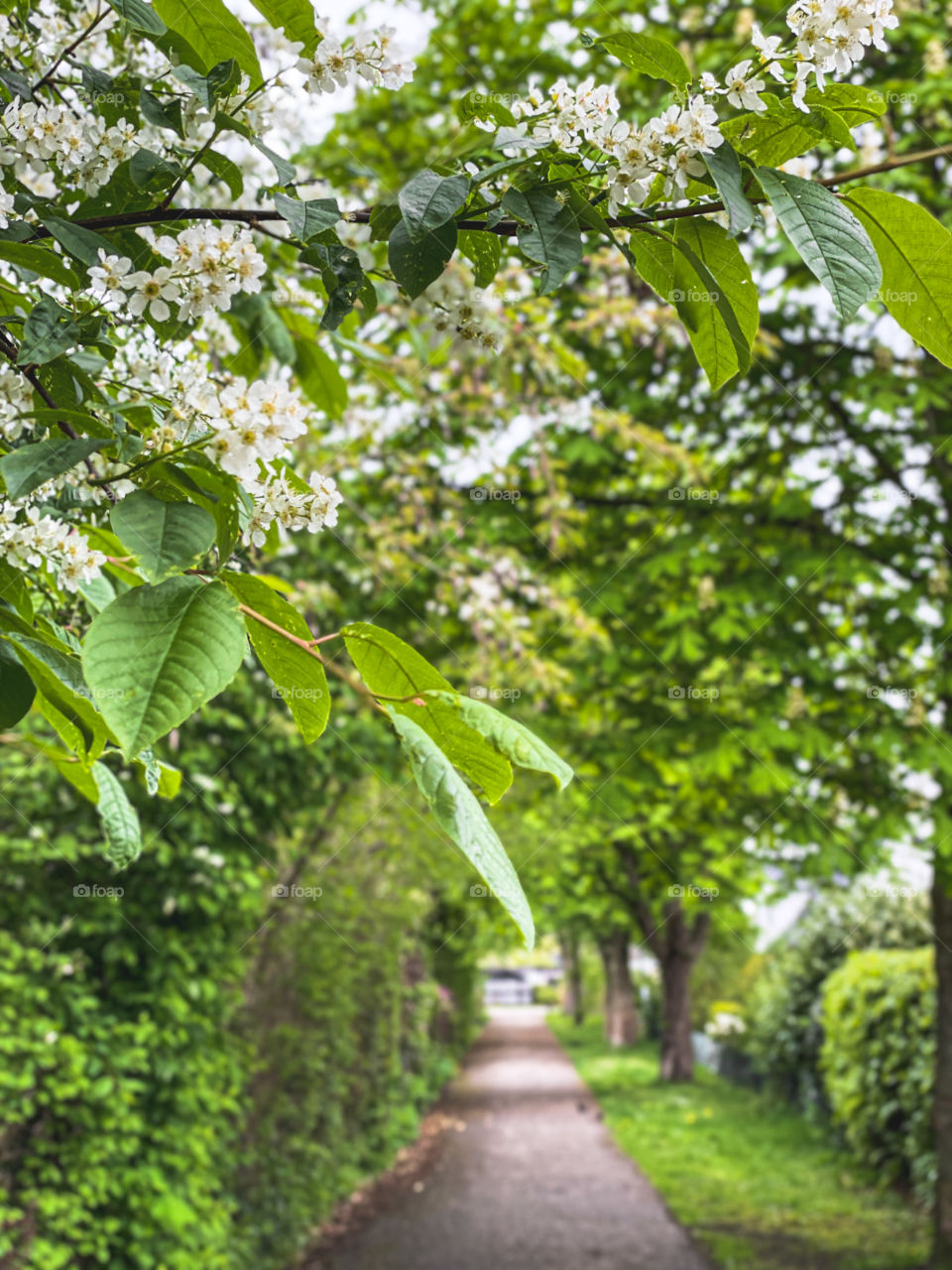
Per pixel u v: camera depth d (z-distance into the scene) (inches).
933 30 191.2
